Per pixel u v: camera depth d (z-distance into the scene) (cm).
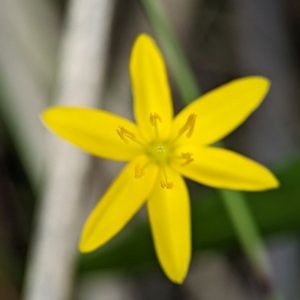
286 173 13
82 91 14
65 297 13
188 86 13
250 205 13
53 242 13
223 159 12
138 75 12
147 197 12
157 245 12
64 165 14
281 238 15
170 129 12
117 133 12
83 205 14
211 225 13
